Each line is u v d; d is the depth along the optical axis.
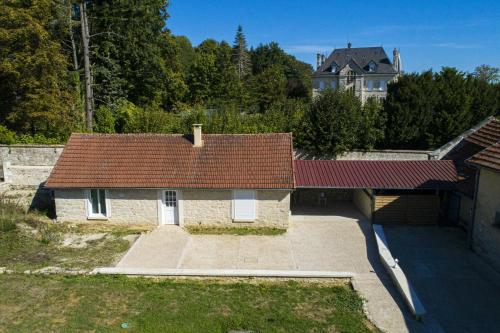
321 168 22.16
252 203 19.67
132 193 19.89
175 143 21.73
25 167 26.00
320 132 28.53
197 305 12.77
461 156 22.81
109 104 34.97
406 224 20.48
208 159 20.73
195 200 19.78
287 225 19.81
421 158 28.48
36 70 27.50
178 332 11.26
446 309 12.86
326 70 64.31
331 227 20.20
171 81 44.88
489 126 23.19
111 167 20.48
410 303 12.51
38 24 26.88
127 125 31.33
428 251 17.31
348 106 28.98
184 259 16.52
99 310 12.34
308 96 74.94
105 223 20.27
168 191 20.06
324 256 16.88
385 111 31.69
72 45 33.47
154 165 20.52
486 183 16.22
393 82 34.91
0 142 27.25
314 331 11.45
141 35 37.28
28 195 24.86
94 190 20.25
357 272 15.40
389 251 17.03
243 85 71.12
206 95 59.00
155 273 14.69
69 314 12.06
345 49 66.12
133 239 18.69
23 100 28.33
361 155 29.31
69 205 20.27
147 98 41.25
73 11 33.81
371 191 20.66
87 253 16.86
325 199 23.80
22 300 12.80
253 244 18.11
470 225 17.33
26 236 18.38
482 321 12.16
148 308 12.55
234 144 21.45
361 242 18.38
